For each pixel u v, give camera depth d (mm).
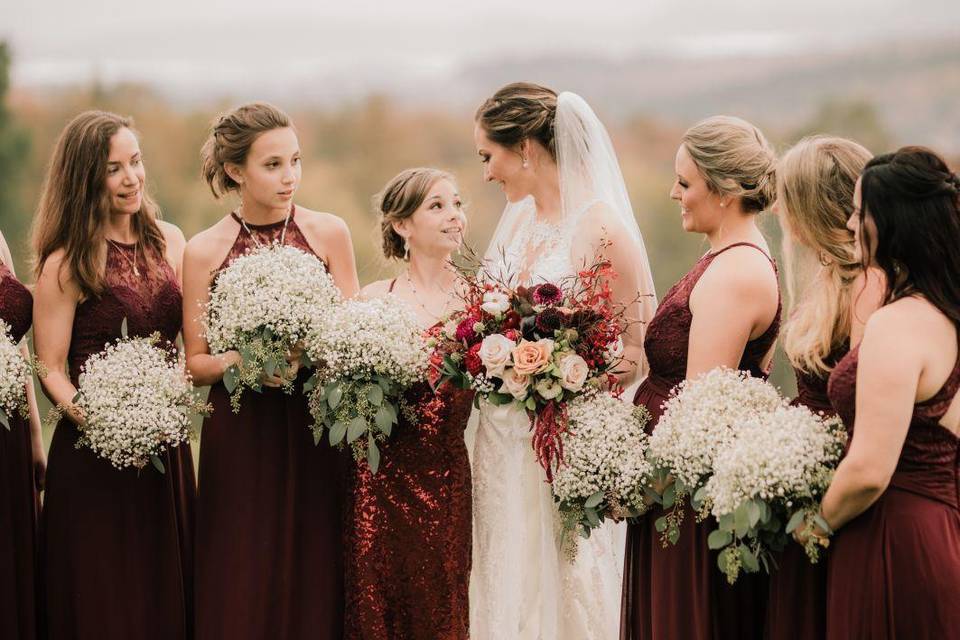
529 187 4133
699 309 3531
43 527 4086
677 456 3381
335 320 3814
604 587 4113
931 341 2973
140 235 4219
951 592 2967
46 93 20828
